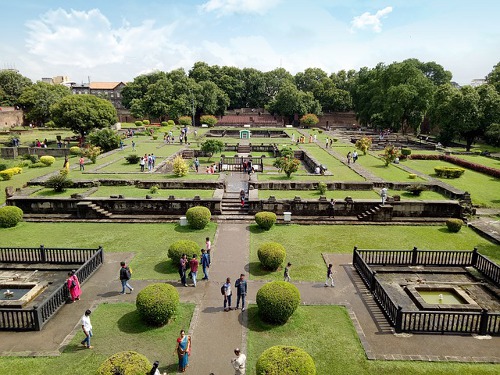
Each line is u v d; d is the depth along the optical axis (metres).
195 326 14.33
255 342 13.41
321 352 12.88
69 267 19.19
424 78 75.25
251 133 77.50
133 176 35.28
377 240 23.28
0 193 32.56
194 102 93.94
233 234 24.08
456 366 12.25
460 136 64.25
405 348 13.09
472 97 56.72
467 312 14.60
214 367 12.14
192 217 24.45
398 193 31.52
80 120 56.09
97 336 13.63
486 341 13.50
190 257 18.94
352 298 16.53
